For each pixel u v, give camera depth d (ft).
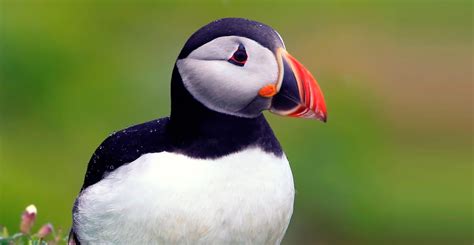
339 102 58.90
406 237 51.21
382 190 52.80
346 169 52.13
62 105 55.98
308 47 71.56
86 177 21.99
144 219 19.93
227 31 20.33
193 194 19.86
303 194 50.52
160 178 19.93
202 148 20.25
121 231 20.29
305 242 50.19
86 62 59.82
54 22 62.54
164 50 64.59
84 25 64.59
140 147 20.72
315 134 53.06
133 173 20.16
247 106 20.36
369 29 76.59
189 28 69.46
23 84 57.06
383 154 56.54
